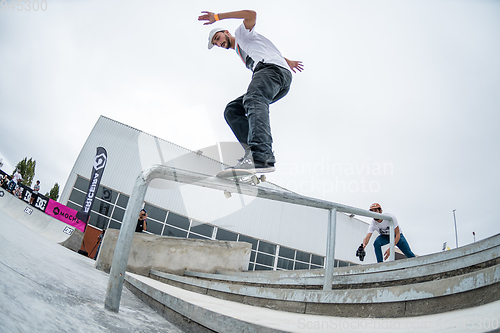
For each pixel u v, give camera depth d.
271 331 0.70
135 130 11.97
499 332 0.45
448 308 0.97
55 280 0.78
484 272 0.90
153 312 1.13
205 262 4.31
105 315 0.66
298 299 1.48
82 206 11.01
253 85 1.36
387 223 3.27
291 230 14.10
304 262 14.20
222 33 1.63
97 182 10.07
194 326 0.93
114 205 11.22
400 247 3.24
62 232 9.46
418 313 1.03
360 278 1.73
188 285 2.84
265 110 1.29
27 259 0.82
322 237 14.87
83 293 0.80
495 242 1.54
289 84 1.53
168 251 4.16
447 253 1.81
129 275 1.99
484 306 0.85
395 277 1.58
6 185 9.92
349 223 15.88
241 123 1.48
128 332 0.60
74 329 0.46
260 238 13.20
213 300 1.67
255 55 1.47
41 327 0.39
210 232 12.23
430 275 1.47
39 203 9.65
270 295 1.70
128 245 0.82
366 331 0.80
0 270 0.54
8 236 1.01
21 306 0.42
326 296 1.33
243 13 1.46
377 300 1.14
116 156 11.54
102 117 11.80
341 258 15.03
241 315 1.05
